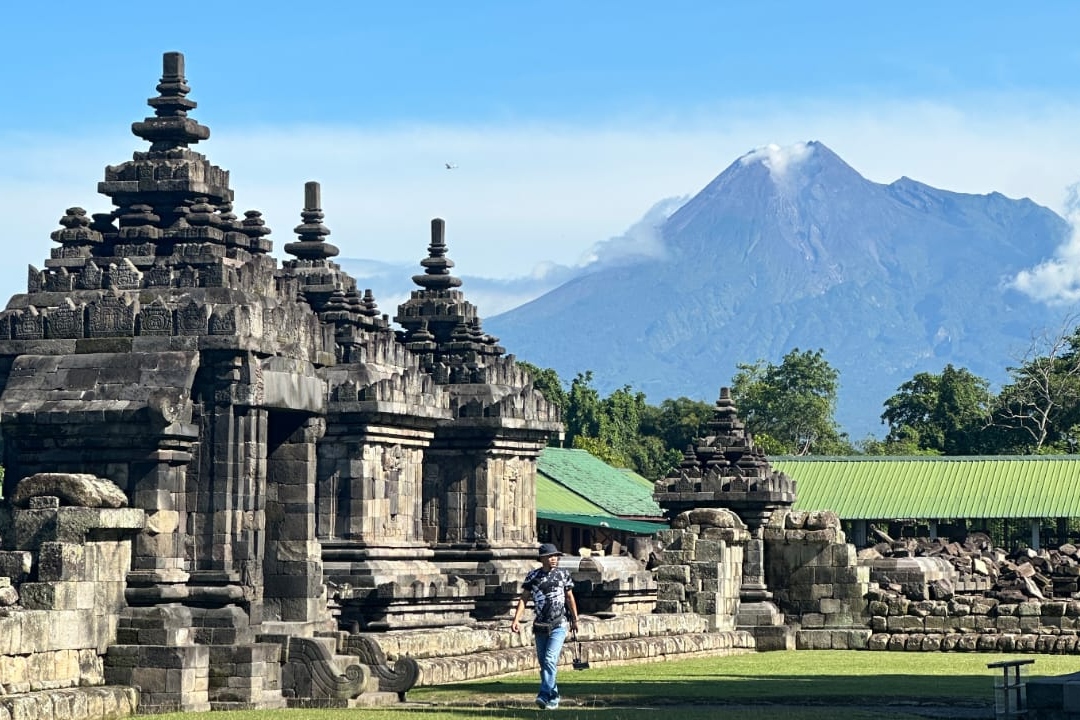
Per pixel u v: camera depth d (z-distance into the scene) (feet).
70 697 96.53
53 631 99.09
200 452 109.50
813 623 192.85
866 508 287.48
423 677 125.39
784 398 484.33
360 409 162.30
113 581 104.63
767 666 153.69
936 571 196.34
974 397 461.37
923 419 465.88
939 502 287.07
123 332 109.81
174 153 118.42
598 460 335.47
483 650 144.25
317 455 163.32
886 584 193.36
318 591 118.42
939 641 184.96
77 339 110.32
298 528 117.39
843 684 131.34
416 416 169.07
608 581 172.35
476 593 160.35
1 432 108.58
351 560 161.89
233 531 109.50
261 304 112.57
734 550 190.60
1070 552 211.20
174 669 103.35
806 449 475.72
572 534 295.48
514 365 198.80
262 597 113.60
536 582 104.22
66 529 101.71
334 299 169.89
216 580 108.58
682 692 119.85
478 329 199.93
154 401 105.60
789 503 199.82
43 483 102.47
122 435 106.52
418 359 182.80
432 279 199.62
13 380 109.19
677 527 191.01
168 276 112.68
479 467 188.14
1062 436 441.27
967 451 447.01
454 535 188.03
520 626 152.87
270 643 108.78
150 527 106.32
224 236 119.65
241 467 109.70
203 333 109.09
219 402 109.40
